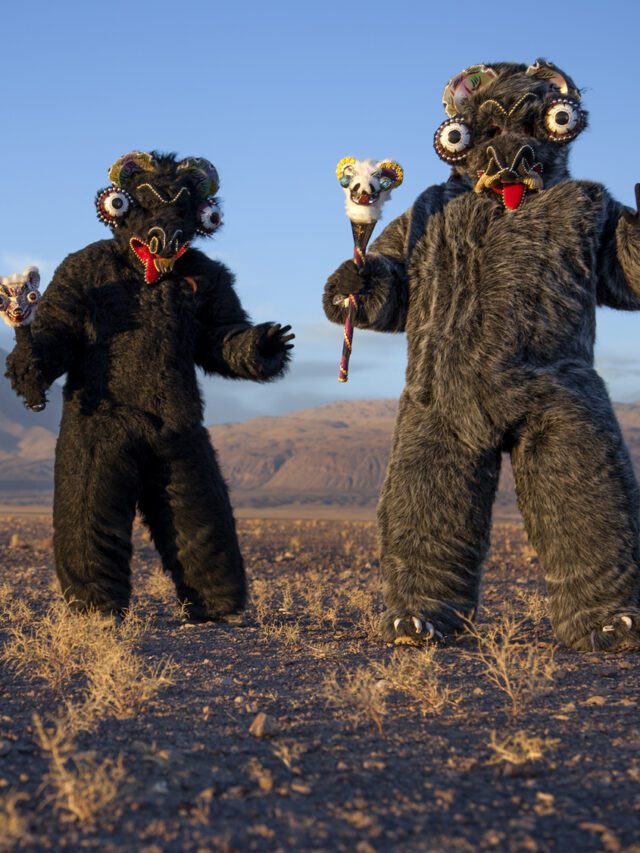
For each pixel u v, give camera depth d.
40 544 26.80
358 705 5.72
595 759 4.68
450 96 8.52
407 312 8.45
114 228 9.88
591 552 7.73
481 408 7.89
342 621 10.33
